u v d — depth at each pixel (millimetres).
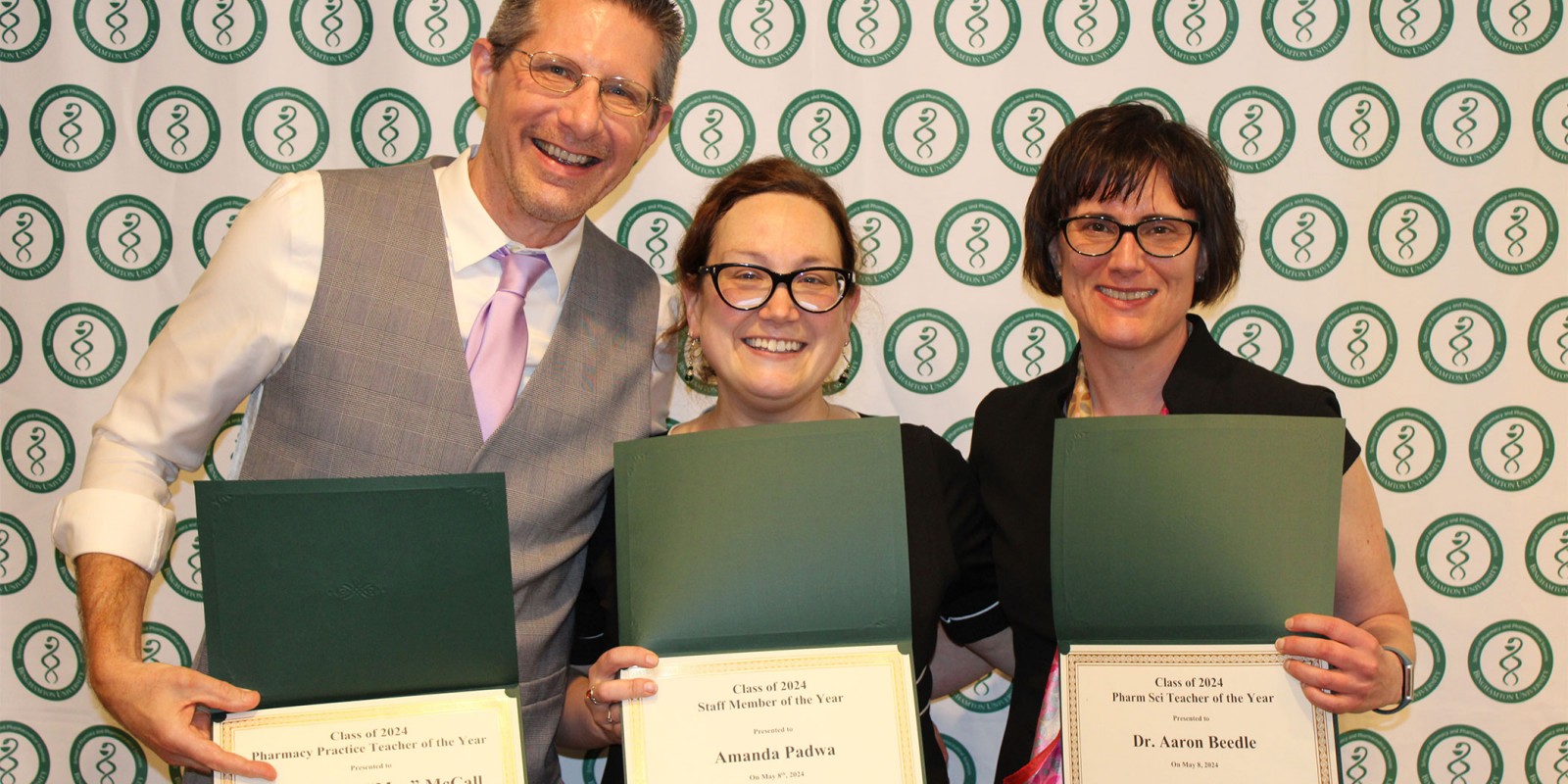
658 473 1086
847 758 1027
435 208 1243
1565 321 1656
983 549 1316
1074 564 1076
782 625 1068
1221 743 1019
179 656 1673
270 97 1612
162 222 1614
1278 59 1643
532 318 1283
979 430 1354
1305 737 1008
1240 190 1658
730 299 1188
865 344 1683
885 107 1650
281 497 997
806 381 1202
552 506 1216
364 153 1623
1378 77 1645
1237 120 1647
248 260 1161
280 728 1002
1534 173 1644
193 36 1604
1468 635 1683
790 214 1197
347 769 1002
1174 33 1644
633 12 1198
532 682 1244
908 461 1259
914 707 1041
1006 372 1683
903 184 1658
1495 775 1692
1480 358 1658
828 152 1655
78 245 1612
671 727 1033
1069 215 1199
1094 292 1191
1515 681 1683
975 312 1676
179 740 970
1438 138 1645
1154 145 1149
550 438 1227
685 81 1646
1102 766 1037
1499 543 1671
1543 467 1666
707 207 1257
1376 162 1649
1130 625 1063
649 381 1353
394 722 1017
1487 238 1650
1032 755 1187
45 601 1637
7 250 1614
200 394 1178
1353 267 1658
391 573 1017
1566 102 1641
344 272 1170
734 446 1079
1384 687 1024
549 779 1309
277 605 1002
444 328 1190
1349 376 1665
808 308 1183
